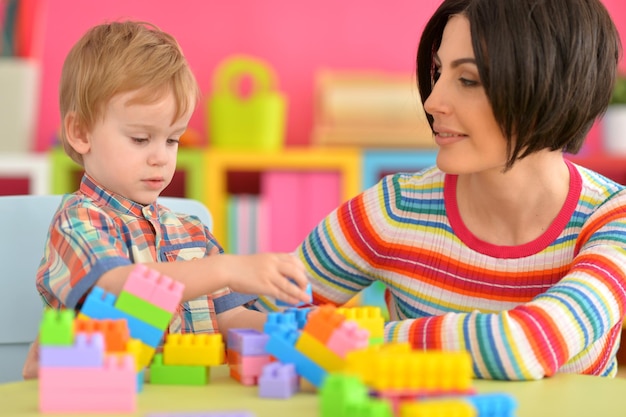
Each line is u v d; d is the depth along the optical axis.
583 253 1.24
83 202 1.32
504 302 1.39
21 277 1.53
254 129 3.27
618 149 3.42
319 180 3.25
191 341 1.05
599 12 1.23
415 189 1.48
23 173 3.08
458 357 0.80
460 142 1.26
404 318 1.49
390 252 1.48
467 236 1.41
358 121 3.30
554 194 1.36
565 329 1.12
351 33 3.68
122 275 1.13
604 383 1.08
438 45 1.37
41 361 0.85
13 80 3.25
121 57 1.35
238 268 1.13
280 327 1.02
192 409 0.88
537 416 0.87
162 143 1.39
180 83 1.38
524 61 1.17
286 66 3.65
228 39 3.61
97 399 0.85
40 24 3.37
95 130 1.37
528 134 1.22
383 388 0.80
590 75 1.22
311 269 1.53
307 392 0.98
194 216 1.54
